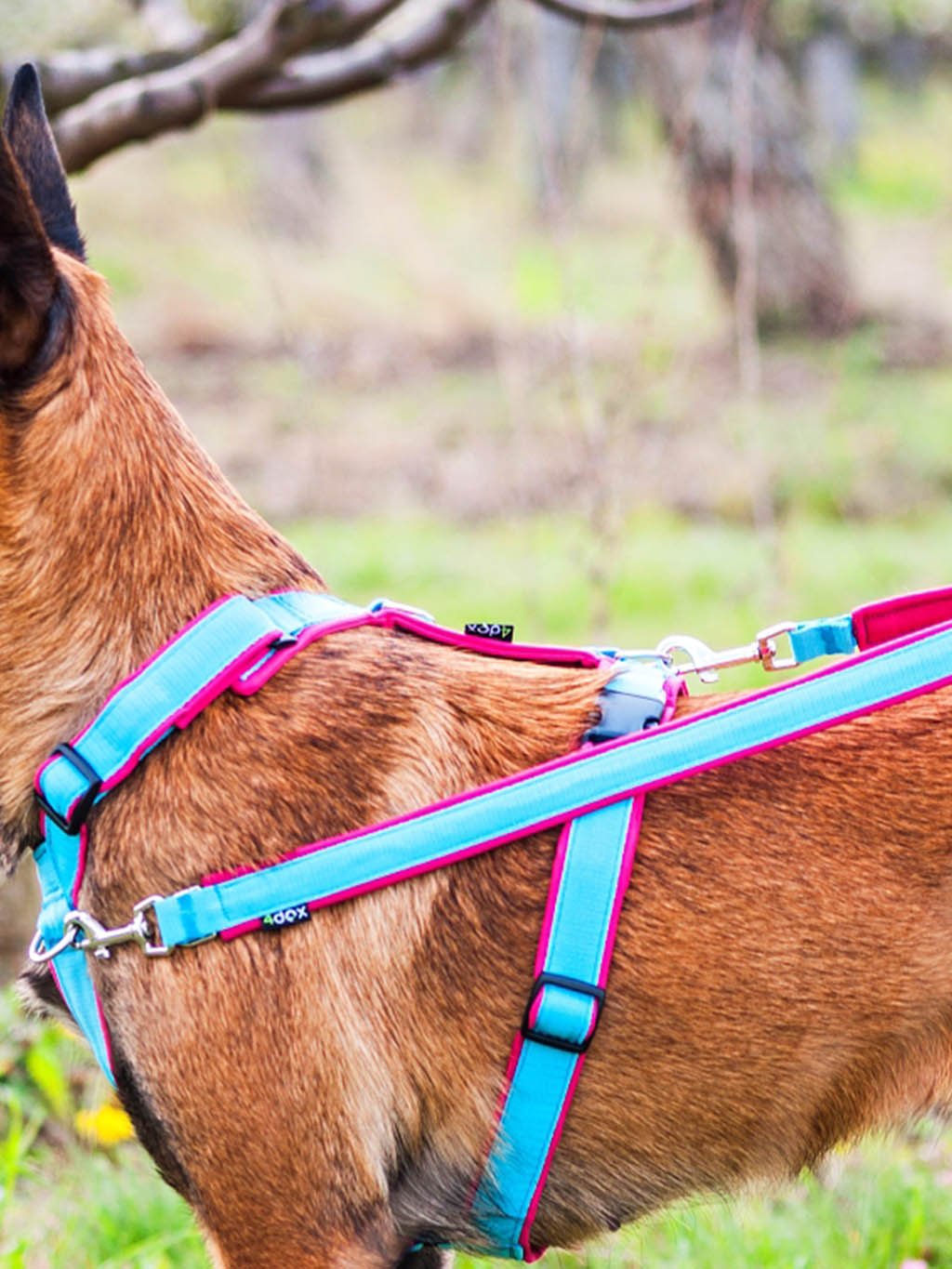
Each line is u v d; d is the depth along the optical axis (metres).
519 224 19.38
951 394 13.90
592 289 16.77
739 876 2.29
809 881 2.28
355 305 18.50
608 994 2.28
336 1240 2.28
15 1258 3.45
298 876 2.23
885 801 2.30
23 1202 3.97
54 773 2.31
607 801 2.26
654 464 10.02
